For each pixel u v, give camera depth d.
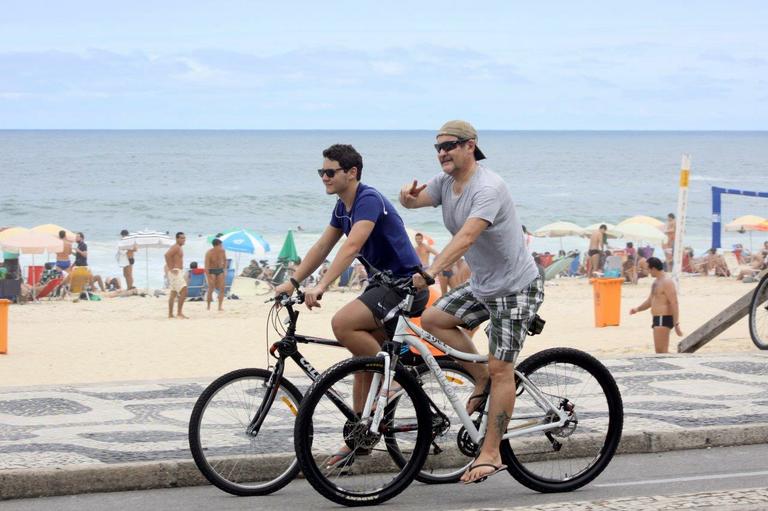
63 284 68.00
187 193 186.00
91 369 38.62
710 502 12.36
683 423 17.81
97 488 14.66
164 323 53.91
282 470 14.59
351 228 14.57
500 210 13.48
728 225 90.38
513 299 13.72
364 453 13.77
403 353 14.20
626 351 38.19
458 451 15.13
